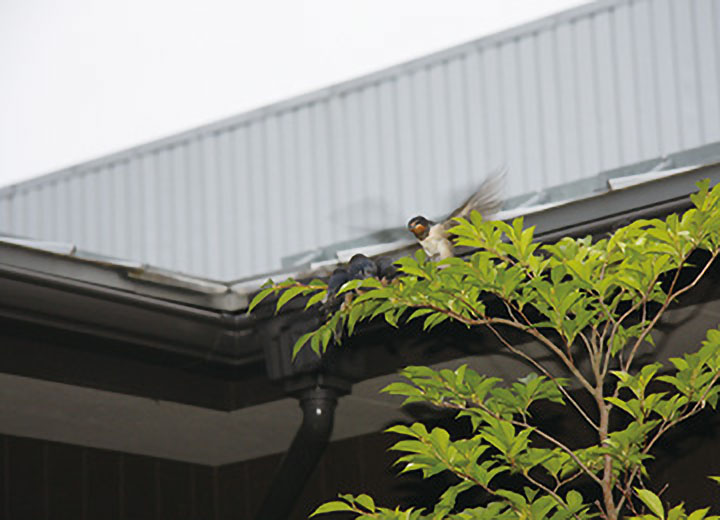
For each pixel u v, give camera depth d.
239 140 14.04
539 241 7.16
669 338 7.92
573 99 13.34
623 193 6.97
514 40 13.77
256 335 8.39
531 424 9.30
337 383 8.30
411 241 7.65
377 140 13.71
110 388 8.18
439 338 8.02
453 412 9.48
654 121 12.96
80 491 10.16
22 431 9.73
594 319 5.72
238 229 13.65
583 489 9.06
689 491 8.66
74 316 7.57
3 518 9.62
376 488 10.02
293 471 8.58
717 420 8.66
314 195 13.52
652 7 13.29
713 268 7.09
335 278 6.95
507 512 5.39
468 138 13.54
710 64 12.83
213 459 10.87
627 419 8.91
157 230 14.02
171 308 7.99
